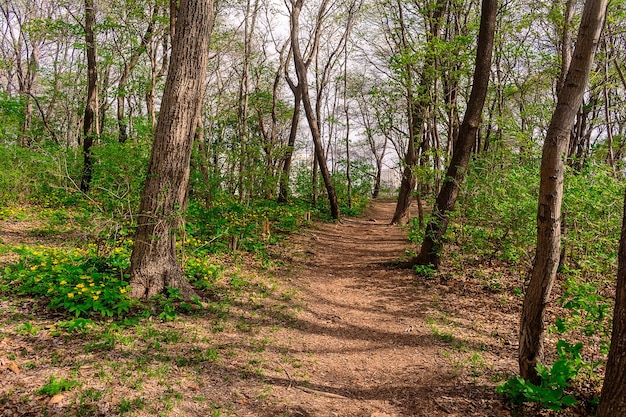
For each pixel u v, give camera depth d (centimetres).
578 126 1368
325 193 2291
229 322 558
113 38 1459
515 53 1252
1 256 673
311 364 482
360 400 412
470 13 1227
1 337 409
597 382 420
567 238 657
